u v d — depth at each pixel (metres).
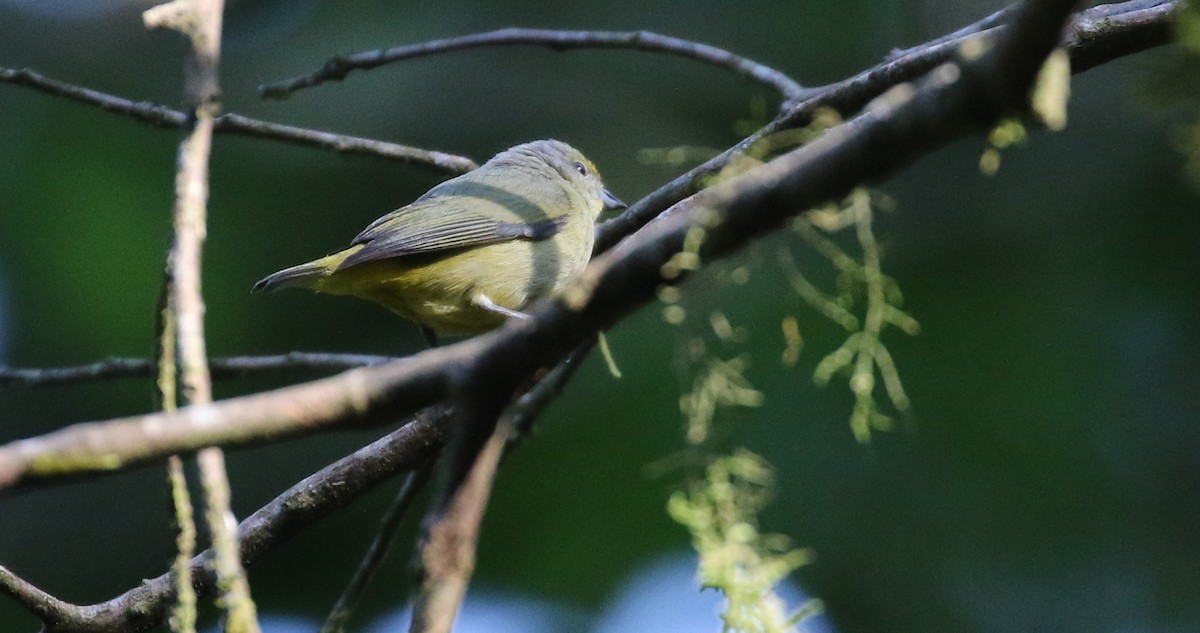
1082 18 6.33
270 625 12.05
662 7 14.25
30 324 12.85
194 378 4.05
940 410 11.71
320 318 13.16
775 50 13.99
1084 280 12.05
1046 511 11.30
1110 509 11.25
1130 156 12.39
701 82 14.02
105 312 12.95
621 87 14.12
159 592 6.23
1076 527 11.25
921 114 3.09
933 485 11.46
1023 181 12.68
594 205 10.41
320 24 13.95
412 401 3.40
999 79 2.99
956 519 11.36
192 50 4.54
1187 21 3.45
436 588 3.58
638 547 11.65
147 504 13.02
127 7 13.77
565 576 11.51
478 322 8.96
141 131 13.09
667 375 11.97
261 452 12.92
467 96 13.88
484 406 3.50
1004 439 11.53
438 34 13.98
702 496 5.69
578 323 3.36
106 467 3.15
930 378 11.84
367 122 13.73
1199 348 11.58
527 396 7.43
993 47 2.99
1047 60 2.96
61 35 13.69
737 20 14.09
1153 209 12.12
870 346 6.00
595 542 11.63
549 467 11.86
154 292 12.95
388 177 13.38
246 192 13.25
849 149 3.16
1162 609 10.91
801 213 3.27
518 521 11.73
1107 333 11.79
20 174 12.77
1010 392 11.66
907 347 11.98
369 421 3.38
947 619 10.99
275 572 12.14
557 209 9.32
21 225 12.73
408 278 8.55
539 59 14.07
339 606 6.57
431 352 3.44
